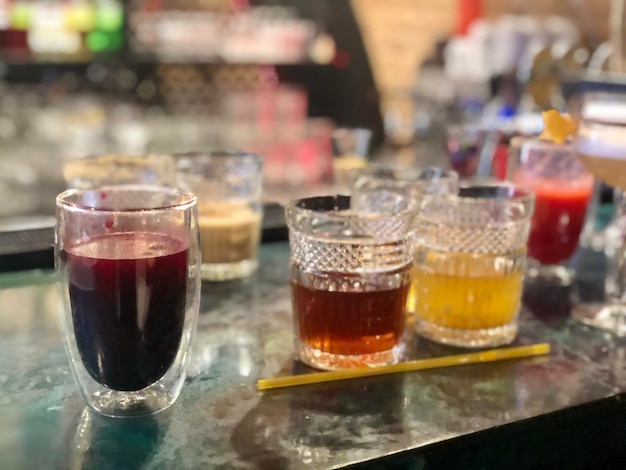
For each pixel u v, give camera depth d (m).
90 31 2.45
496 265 0.82
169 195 0.82
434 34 3.37
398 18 3.37
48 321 0.89
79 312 0.66
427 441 0.63
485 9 3.20
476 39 2.57
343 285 0.75
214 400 0.70
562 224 1.09
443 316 0.84
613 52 1.84
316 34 2.86
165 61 2.54
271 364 0.77
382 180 0.99
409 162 2.01
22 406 0.68
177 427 0.64
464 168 1.29
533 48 2.12
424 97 2.58
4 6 2.33
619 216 1.02
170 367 0.68
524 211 0.85
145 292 0.65
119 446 0.61
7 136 2.37
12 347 0.81
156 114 2.64
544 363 0.81
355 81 2.90
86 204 0.77
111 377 0.66
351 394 0.72
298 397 0.71
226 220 1.05
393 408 0.69
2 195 2.31
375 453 0.61
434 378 0.76
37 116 2.40
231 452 0.60
